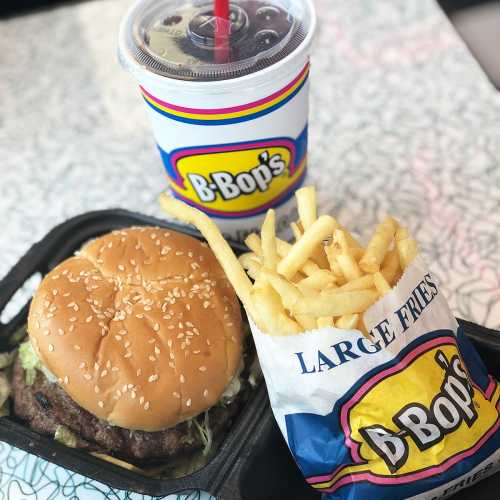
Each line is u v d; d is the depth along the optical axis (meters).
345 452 0.24
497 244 0.37
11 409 0.30
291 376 0.24
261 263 0.27
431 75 0.48
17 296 0.37
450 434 0.24
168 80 0.27
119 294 0.29
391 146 0.43
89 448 0.28
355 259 0.26
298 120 0.31
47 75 0.53
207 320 0.28
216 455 0.25
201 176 0.31
